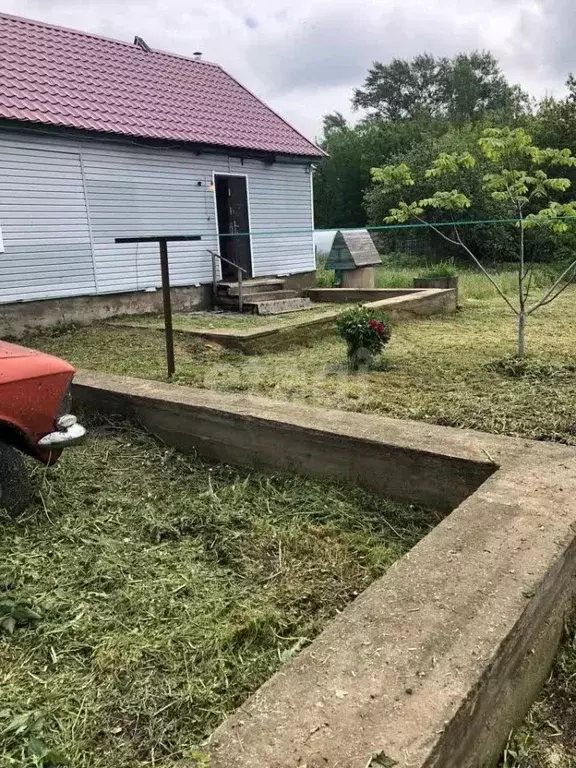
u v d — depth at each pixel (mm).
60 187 9867
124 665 2424
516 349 7242
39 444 3564
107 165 10469
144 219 11148
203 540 3477
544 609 2373
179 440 4848
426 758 1551
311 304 12453
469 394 5293
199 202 12047
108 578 3059
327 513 3709
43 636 2627
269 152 12711
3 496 3623
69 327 10023
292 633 2668
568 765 2047
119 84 11820
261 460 4391
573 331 8656
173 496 4031
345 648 1977
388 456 3768
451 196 6324
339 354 7664
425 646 1973
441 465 3586
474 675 1842
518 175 6125
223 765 1550
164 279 6125
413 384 5789
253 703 1759
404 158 28797
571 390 5238
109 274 10734
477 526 2734
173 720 2146
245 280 13055
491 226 22188
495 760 2035
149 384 5477
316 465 4113
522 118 29047
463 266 22453
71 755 1980
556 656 2541
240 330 8305
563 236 16391
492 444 3717
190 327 9195
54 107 9812
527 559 2455
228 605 2834
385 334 6555
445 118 44469
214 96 13617
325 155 14078
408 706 1726
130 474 4367
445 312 11117
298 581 3055
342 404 5184
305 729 1654
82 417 5410
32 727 2076
